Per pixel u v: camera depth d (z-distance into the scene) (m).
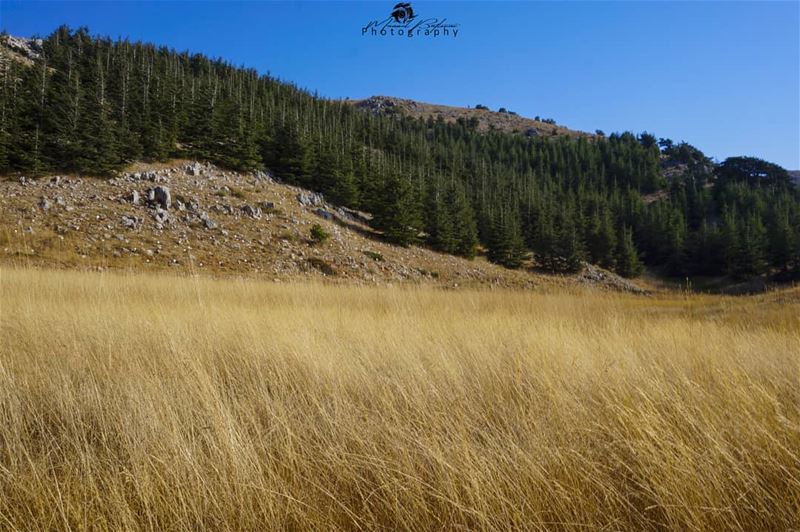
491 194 72.00
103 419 2.96
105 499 2.25
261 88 73.62
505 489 2.31
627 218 79.50
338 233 36.91
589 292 19.44
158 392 3.23
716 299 16.91
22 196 26.09
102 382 3.71
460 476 2.34
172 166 37.75
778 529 2.19
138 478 2.30
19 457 2.50
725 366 4.11
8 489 2.32
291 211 37.12
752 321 9.37
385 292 12.84
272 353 4.42
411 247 43.03
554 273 52.06
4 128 30.67
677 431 2.80
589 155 115.69
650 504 2.32
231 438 2.53
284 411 3.13
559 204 77.44
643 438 2.57
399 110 175.75
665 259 70.25
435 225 46.91
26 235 21.84
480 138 124.88
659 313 12.17
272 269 26.91
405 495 2.27
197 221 29.81
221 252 27.17
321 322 6.57
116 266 21.23
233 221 31.75
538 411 3.16
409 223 43.66
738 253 59.75
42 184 28.36
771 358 4.63
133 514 2.18
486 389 3.71
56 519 2.12
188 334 5.07
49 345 4.59
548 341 5.05
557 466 2.50
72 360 4.07
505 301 12.54
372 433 2.83
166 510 2.20
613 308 12.48
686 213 85.31
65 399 3.20
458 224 49.47
